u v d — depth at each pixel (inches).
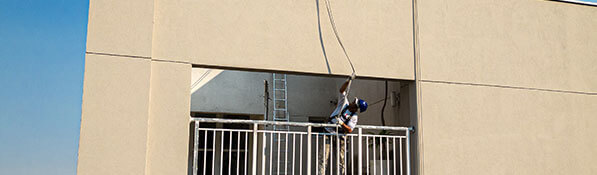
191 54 231.0
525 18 284.2
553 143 273.4
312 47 247.9
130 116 215.5
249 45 239.3
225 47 235.9
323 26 252.2
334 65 249.3
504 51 275.9
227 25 238.7
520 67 276.7
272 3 247.3
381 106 337.1
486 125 263.9
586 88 287.3
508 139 265.7
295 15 249.1
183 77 228.1
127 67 219.3
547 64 282.4
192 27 233.9
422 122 253.4
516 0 285.1
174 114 223.9
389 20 262.4
